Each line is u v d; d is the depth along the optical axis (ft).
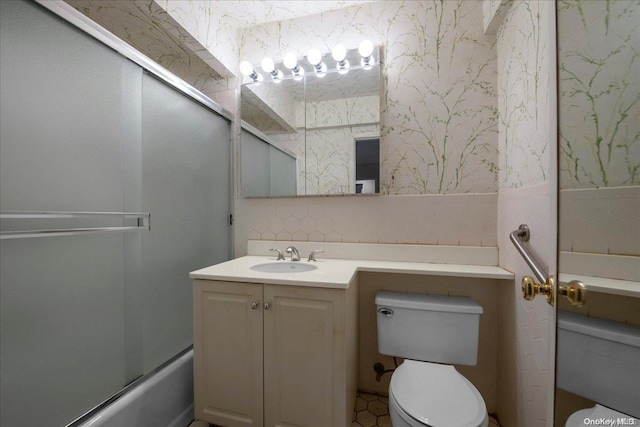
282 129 5.32
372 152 4.89
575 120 1.96
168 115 4.17
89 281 3.00
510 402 3.92
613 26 1.93
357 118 4.96
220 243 5.39
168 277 4.15
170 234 4.19
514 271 3.80
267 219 5.49
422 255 4.67
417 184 4.77
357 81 4.98
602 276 1.82
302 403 3.51
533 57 3.26
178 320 4.33
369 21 5.00
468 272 3.93
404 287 4.80
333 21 5.17
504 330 4.17
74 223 2.83
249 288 3.70
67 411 2.78
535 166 3.20
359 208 5.03
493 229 4.44
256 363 3.67
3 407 2.33
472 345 3.90
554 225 2.01
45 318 2.61
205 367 3.85
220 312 3.80
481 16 4.52
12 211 2.17
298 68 5.26
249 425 3.68
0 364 2.31
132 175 3.49
